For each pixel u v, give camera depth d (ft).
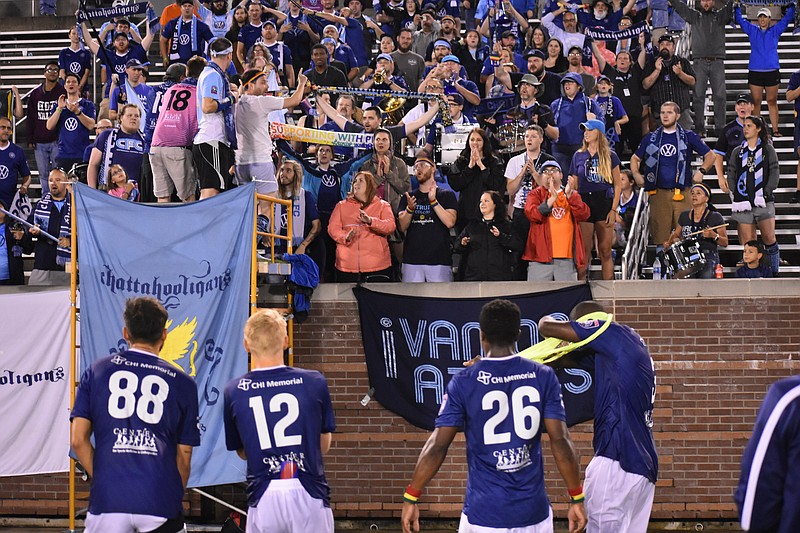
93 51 108.58
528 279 70.74
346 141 72.95
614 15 110.01
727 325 68.28
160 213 62.49
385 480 69.46
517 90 91.71
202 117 63.10
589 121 74.02
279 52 99.66
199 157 63.21
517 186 75.05
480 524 36.14
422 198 71.41
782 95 104.88
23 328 70.59
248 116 65.82
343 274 71.77
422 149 81.05
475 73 103.24
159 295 61.98
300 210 72.18
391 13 117.08
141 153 75.92
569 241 69.77
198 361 61.41
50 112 93.86
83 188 63.31
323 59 94.63
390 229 70.59
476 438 36.55
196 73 66.13
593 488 42.86
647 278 79.82
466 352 68.90
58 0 144.05
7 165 84.23
